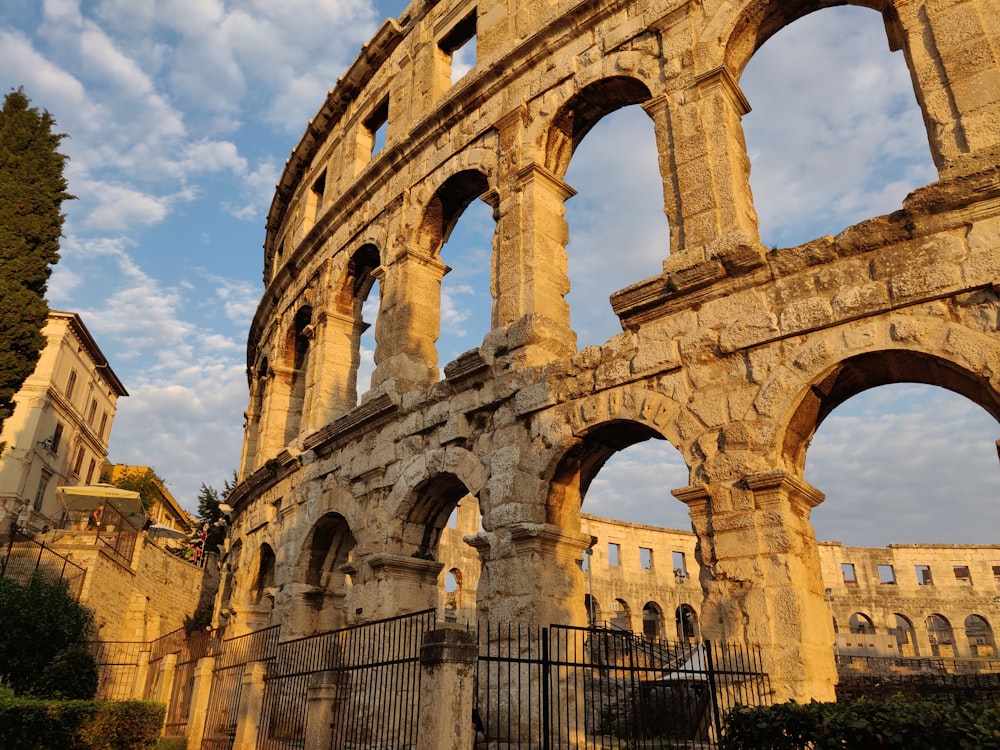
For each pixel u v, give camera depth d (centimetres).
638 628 5284
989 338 1072
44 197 2645
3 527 4116
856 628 6156
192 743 1888
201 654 2312
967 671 4616
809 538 1255
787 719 816
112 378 6738
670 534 5766
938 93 1278
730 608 1187
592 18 1898
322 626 2244
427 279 2247
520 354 1708
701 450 1306
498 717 1261
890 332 1158
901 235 1198
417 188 2309
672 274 1437
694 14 1683
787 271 1312
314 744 1289
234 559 3039
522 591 1488
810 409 1264
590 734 1591
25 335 2461
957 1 1312
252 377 3772
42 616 2303
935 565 5672
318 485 2334
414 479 1889
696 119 1574
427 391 1933
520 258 1827
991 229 1122
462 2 2466
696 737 1332
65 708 1552
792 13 1603
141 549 3747
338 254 2686
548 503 1552
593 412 1503
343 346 2605
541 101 1967
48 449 5478
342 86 3003
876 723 752
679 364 1397
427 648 982
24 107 2820
